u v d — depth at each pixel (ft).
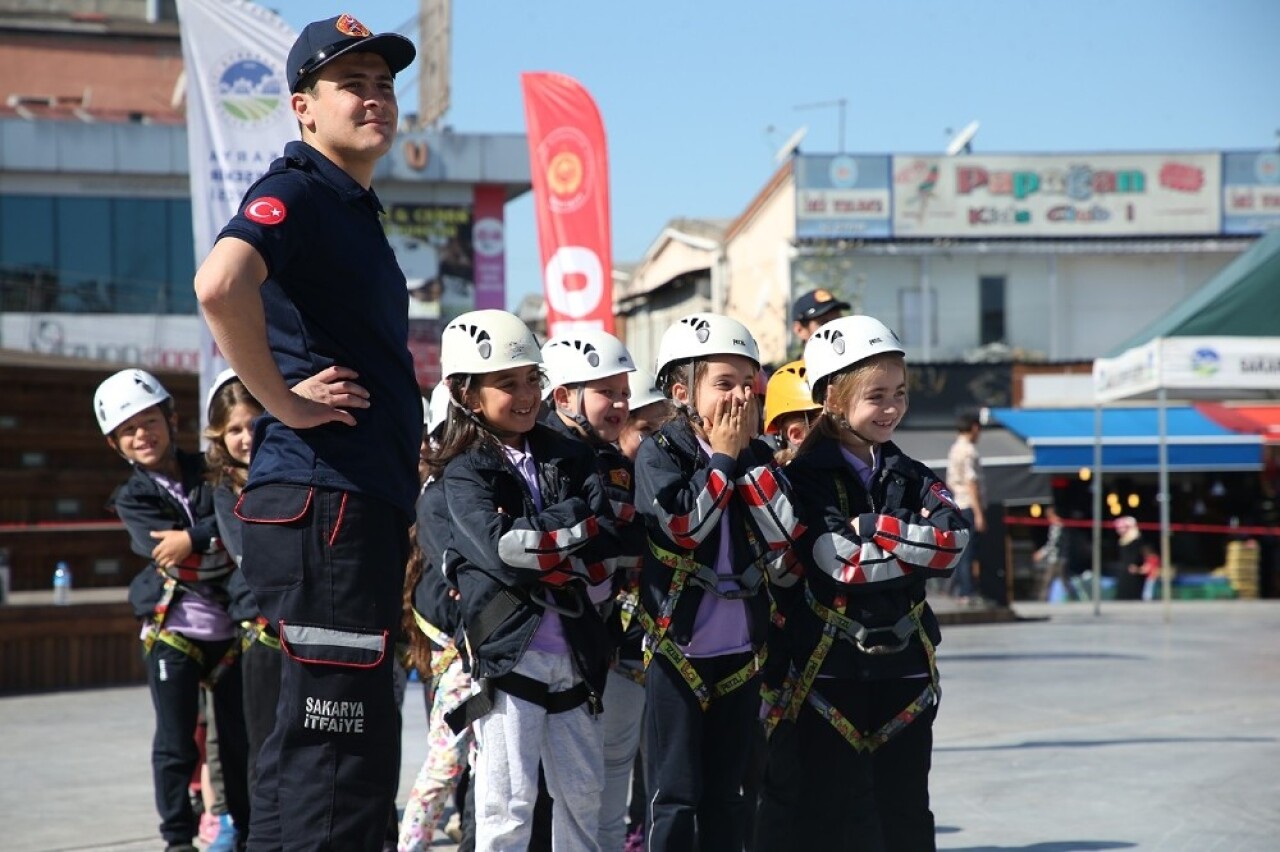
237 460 18.58
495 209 112.98
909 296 108.68
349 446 11.46
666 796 14.62
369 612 11.48
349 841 11.44
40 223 106.83
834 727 14.75
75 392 53.93
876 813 14.94
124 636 38.73
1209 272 109.91
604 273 31.04
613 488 15.39
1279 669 37.68
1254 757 25.25
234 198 29.86
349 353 11.60
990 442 81.00
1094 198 109.50
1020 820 20.93
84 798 24.26
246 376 10.88
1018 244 108.58
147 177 108.27
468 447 14.76
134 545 19.75
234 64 29.94
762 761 17.90
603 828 17.62
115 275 107.65
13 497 50.90
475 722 14.53
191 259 108.78
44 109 135.74
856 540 14.53
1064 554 70.69
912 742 14.92
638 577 16.99
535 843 16.25
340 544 11.37
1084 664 39.29
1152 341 48.96
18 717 32.94
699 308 123.54
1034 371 97.45
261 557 11.49
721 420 14.87
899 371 15.14
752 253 115.55
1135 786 23.11
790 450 18.30
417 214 111.75
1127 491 80.33
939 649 43.93
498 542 14.01
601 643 14.76
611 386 17.90
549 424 17.71
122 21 140.87
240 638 18.47
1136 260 109.70
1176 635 47.42
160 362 107.04
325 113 11.86
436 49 113.91
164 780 19.13
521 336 14.82
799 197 107.86
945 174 108.78
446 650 17.39
